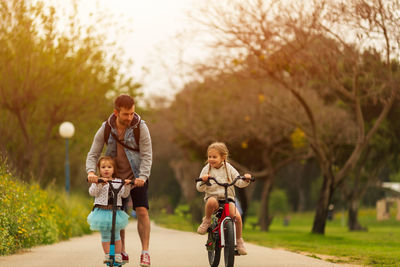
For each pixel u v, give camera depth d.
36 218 16.86
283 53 26.42
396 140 42.31
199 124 42.12
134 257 12.66
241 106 39.72
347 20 23.00
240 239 10.55
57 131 35.72
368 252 16.17
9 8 26.58
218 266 11.14
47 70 28.84
